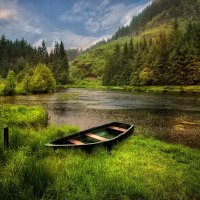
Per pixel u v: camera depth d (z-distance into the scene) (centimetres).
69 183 693
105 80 11800
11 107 2423
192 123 2356
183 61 8388
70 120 2477
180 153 1240
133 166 973
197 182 837
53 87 7094
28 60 14912
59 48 13950
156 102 4247
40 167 711
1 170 748
